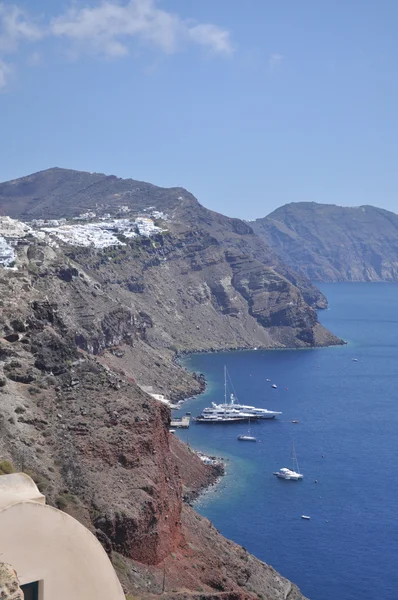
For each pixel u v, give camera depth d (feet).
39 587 87.56
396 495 648.38
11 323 368.27
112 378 362.53
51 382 343.67
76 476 294.25
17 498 93.09
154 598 268.62
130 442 326.65
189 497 622.54
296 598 405.18
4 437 293.43
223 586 319.68
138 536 291.79
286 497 637.30
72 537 89.76
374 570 495.82
